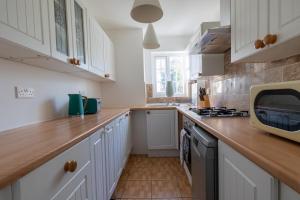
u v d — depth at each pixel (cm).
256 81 152
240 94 180
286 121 72
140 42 327
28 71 142
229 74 205
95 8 243
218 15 265
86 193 105
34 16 103
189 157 185
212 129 105
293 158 57
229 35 161
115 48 329
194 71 272
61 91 191
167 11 252
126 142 262
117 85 332
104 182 144
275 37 85
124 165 245
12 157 64
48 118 166
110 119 164
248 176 69
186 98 372
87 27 190
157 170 254
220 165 99
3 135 104
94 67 210
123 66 331
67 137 93
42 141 87
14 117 127
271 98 81
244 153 68
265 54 109
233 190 83
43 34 111
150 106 316
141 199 184
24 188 56
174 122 299
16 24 88
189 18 275
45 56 119
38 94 153
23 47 96
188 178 206
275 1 85
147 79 374
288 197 50
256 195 63
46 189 67
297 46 90
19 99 132
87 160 108
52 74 176
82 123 141
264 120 86
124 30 328
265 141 77
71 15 152
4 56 116
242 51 118
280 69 124
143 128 326
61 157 78
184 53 379
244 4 114
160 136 302
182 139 213
